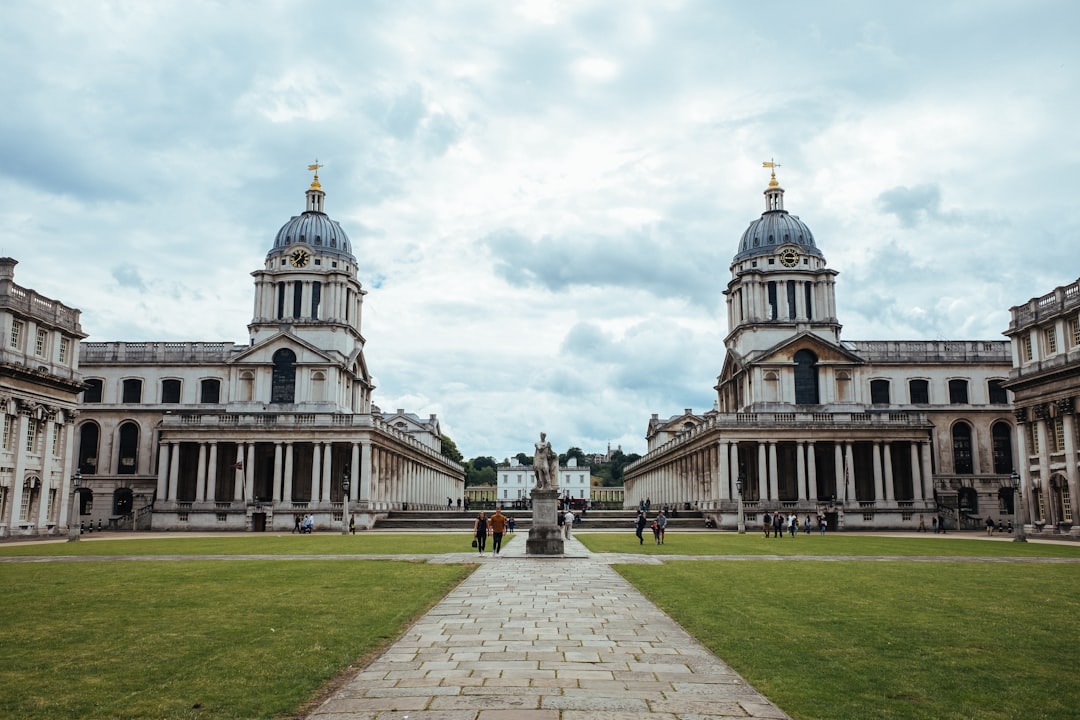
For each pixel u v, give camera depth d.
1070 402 64.75
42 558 39.69
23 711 11.92
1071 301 64.75
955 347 101.00
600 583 27.73
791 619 19.80
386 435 92.81
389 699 12.38
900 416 86.88
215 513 82.12
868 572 31.92
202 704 12.26
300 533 72.62
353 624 18.84
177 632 17.88
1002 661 15.25
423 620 19.64
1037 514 70.38
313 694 12.91
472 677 13.77
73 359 69.81
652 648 16.22
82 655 15.55
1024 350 71.88
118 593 24.59
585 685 13.23
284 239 102.88
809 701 12.39
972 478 95.31
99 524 83.50
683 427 141.62
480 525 41.62
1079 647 16.56
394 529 79.00
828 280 98.19
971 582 28.28
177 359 101.88
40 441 65.19
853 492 84.81
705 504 92.44
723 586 26.80
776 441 85.88
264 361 94.62
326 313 99.12
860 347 100.88
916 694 12.93
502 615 20.44
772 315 98.69
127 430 99.62
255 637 17.28
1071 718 11.80
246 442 86.81
